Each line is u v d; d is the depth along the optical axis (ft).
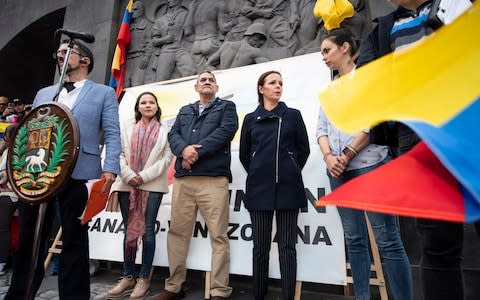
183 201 7.04
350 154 5.50
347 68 6.26
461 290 3.13
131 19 14.30
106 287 8.36
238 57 11.05
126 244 7.79
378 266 6.68
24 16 18.57
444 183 1.40
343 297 7.37
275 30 11.15
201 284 8.59
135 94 12.34
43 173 4.66
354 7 10.03
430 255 3.28
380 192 1.49
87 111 6.03
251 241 7.89
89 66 6.66
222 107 7.40
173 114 11.14
